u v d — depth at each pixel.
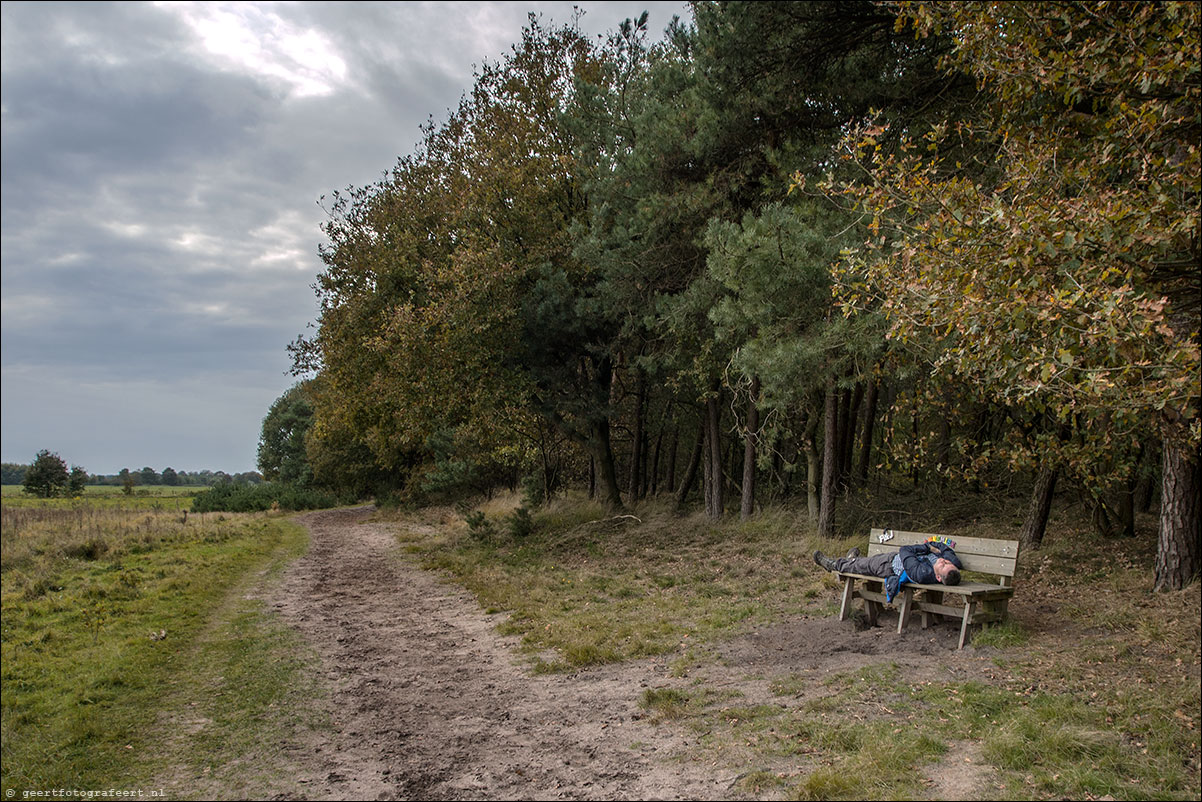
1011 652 6.11
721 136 13.82
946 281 5.49
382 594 12.92
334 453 51.28
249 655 8.34
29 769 5.18
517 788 4.42
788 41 11.60
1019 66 6.32
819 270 10.45
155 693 6.98
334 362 21.31
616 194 16.27
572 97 18.28
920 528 13.50
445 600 11.92
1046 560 9.81
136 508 33.91
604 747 5.00
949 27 7.95
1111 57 5.85
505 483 35.75
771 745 4.72
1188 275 5.45
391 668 7.64
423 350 17.89
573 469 30.44
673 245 15.56
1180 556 7.27
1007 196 6.61
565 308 18.30
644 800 4.11
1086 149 6.34
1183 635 5.94
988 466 12.14
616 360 21.67
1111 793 3.72
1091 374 4.60
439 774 4.73
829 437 13.64
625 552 15.56
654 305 16.44
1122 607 6.96
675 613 9.25
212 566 16.11
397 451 37.16
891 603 7.64
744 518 16.89
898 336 6.30
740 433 17.06
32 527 21.84
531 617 9.79
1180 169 5.29
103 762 5.28
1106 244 4.97
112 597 12.07
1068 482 11.41
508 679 7.01
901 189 6.15
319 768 4.96
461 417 19.53
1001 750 4.22
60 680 7.46
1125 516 10.92
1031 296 4.92
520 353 19.45
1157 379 4.91
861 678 5.84
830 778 4.01
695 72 14.23
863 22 11.14
